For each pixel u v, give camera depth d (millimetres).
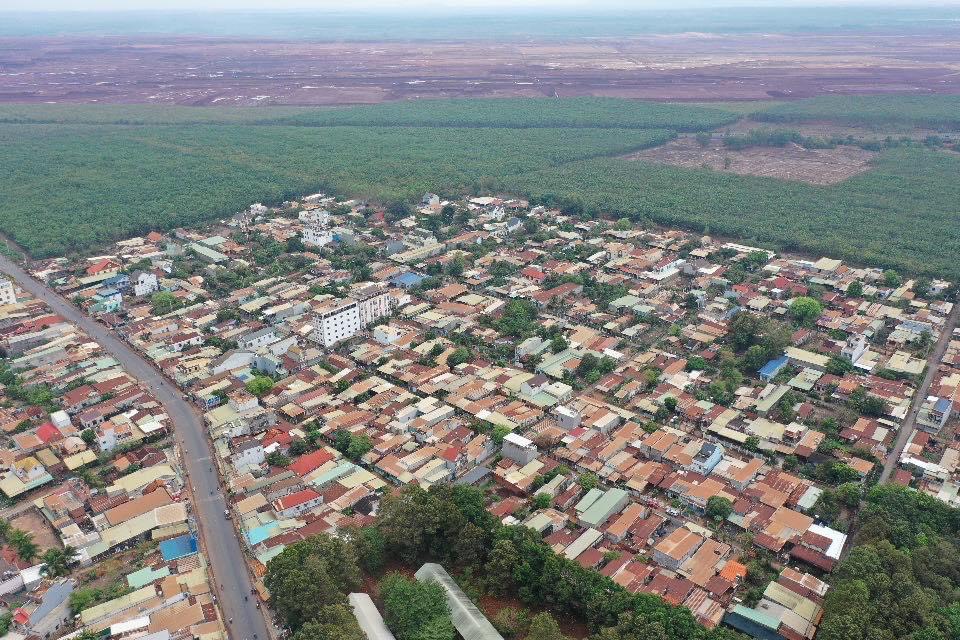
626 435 199250
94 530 165500
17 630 136000
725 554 155500
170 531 165250
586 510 168125
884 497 164000
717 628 130500
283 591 134375
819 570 150750
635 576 146000
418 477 182625
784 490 174375
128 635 134000
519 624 135375
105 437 194375
